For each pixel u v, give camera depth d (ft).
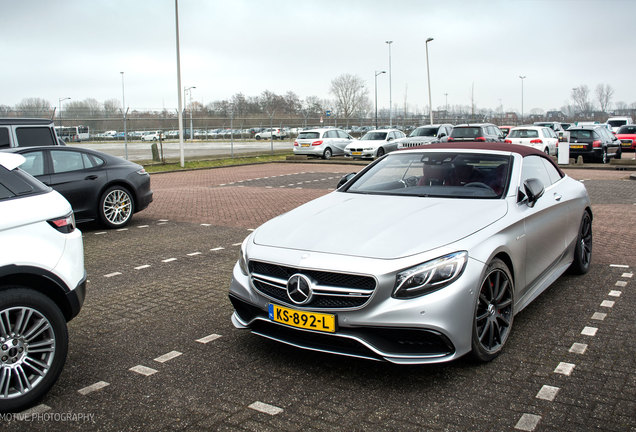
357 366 12.01
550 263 15.61
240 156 94.53
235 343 13.44
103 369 12.07
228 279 19.04
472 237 11.80
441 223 12.33
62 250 11.02
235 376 11.60
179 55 74.18
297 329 11.43
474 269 11.22
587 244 18.80
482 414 9.82
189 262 21.56
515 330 13.83
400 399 10.46
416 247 11.27
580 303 15.74
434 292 10.73
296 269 11.46
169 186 51.88
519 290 13.47
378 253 11.17
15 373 10.16
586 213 18.66
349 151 80.53
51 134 33.71
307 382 11.27
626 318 14.44
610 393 10.48
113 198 28.99
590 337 13.24
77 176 27.73
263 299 12.01
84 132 86.07
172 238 26.27
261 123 127.24
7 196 10.73
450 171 15.56
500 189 14.47
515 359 12.12
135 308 16.15
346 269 10.92
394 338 10.89
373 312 10.74
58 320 10.64
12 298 10.05
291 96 249.34
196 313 15.65
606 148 72.02
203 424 9.70
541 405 10.09
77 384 11.37
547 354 12.34
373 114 278.67
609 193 39.45
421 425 9.50
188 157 90.58
